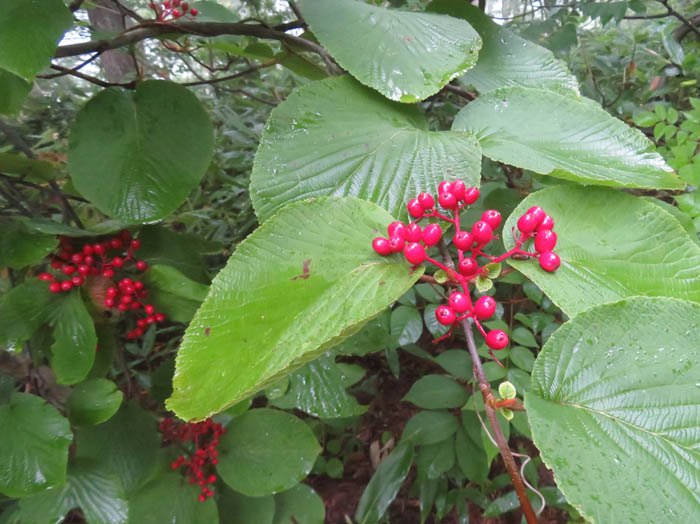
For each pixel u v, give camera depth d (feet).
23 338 1.17
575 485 0.59
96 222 1.95
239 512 1.55
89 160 1.17
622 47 2.67
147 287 1.31
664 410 0.65
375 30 1.04
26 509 1.24
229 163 2.71
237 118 2.63
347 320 0.69
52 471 1.10
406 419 2.30
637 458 0.62
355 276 0.76
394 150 0.94
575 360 0.70
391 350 1.98
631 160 0.92
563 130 0.97
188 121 1.24
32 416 1.14
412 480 2.03
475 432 1.59
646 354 0.69
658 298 0.70
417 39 1.04
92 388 1.25
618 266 0.81
